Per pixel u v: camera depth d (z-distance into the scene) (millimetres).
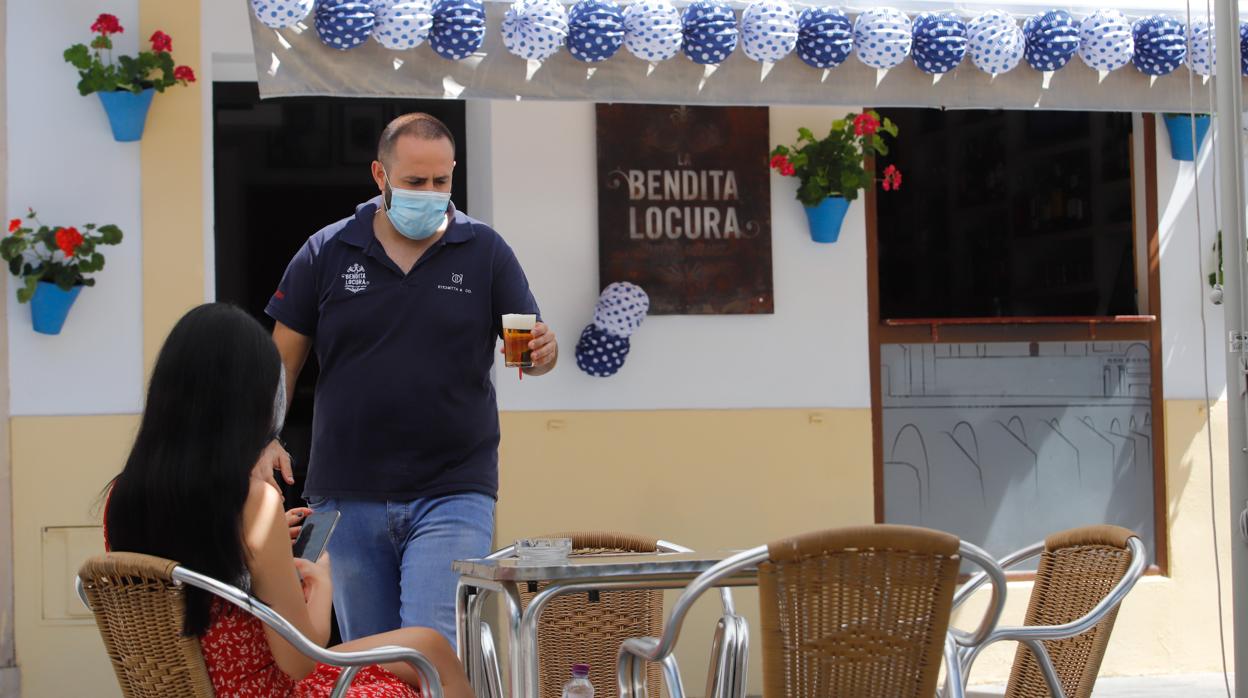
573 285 25125
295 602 12281
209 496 11891
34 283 22453
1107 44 20719
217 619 12023
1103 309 27969
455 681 13469
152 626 12055
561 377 25031
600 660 17719
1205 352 23688
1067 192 28094
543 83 19594
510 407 24906
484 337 17219
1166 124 27391
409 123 16562
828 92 20672
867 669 11547
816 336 25906
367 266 16938
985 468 26641
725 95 20281
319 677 13172
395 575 17047
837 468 25875
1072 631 13562
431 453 16734
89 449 23266
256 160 25922
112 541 12266
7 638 22875
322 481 16891
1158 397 27266
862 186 25172
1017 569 26703
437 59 19078
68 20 23312
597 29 19250
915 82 20984
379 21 18281
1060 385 26984
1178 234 27453
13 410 23094
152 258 23516
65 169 23266
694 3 19766
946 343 26578
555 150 25141
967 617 26312
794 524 25641
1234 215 16328
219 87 25859
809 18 20078
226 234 25781
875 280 26297
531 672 12844
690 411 25406
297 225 25953
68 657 23094
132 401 23406
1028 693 14945
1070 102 21516
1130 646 26906
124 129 23188
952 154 27844
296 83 18359
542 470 24891
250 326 12352
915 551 11469
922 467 26391
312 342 17594
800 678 11461
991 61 20609
